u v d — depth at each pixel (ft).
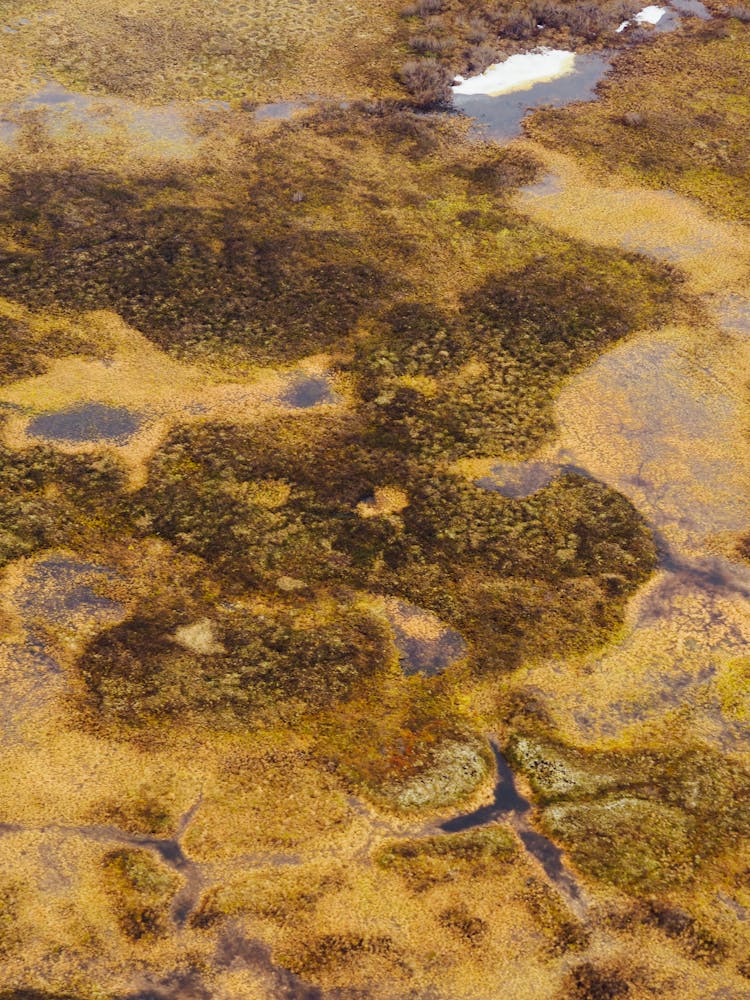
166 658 54.19
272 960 42.88
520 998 41.98
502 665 54.85
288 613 57.06
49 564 59.06
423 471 65.57
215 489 63.72
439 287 80.38
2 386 69.87
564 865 46.47
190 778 49.11
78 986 41.65
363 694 53.21
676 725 52.44
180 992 41.75
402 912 44.50
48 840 46.42
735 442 68.08
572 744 51.47
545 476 65.72
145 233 84.53
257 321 76.28
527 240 85.61
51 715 51.39
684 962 43.19
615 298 79.56
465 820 48.24
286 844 46.75
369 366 72.90
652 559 60.75
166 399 69.92
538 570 59.88
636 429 68.95
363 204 89.25
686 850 47.06
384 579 59.06
